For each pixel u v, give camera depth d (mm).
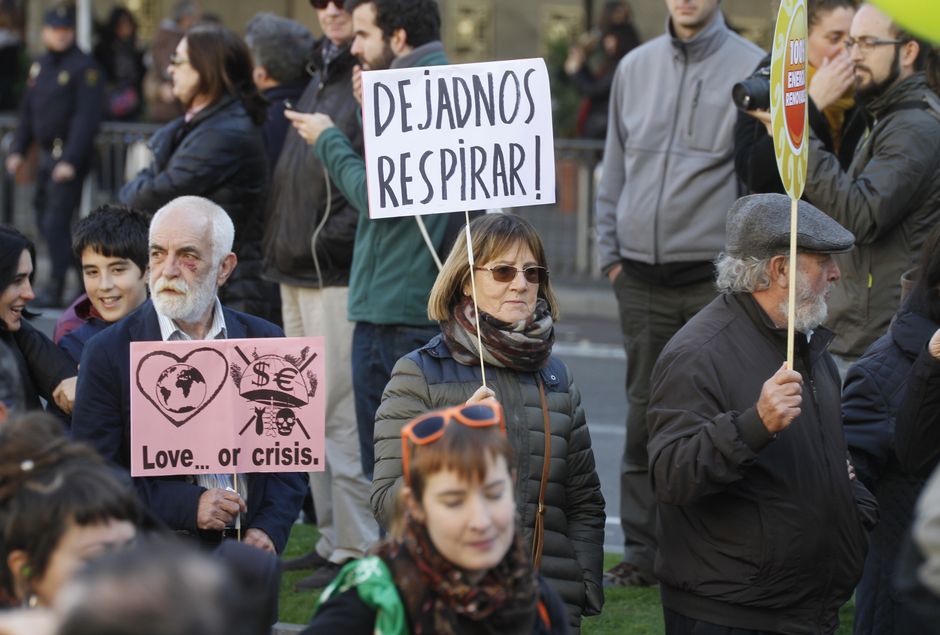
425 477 5984
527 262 8969
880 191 11492
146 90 34250
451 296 9172
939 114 11719
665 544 9078
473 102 10102
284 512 9453
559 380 9219
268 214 14234
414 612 6035
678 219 13461
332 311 13805
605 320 29703
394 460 8945
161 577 4078
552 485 8961
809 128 12031
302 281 13992
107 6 44344
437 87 10109
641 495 13711
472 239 9000
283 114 15930
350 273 13727
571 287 30312
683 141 13570
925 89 11812
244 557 6809
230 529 9242
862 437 9836
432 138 10117
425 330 12539
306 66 15930
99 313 11070
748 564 8672
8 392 7047
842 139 13336
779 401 8258
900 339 9828
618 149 14266
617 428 20547
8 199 31328
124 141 30125
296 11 42969
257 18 16250
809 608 8766
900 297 11766
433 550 6031
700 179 13469
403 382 9086
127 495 5898
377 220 12461
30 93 27641
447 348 9148
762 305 9000
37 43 44406
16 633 4820
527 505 8852
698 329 9039
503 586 6070
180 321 9352
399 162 10117
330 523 14164
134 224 10914
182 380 8875
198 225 9281
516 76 10094
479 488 5945
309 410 8961
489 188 10125
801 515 8633
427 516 6023
